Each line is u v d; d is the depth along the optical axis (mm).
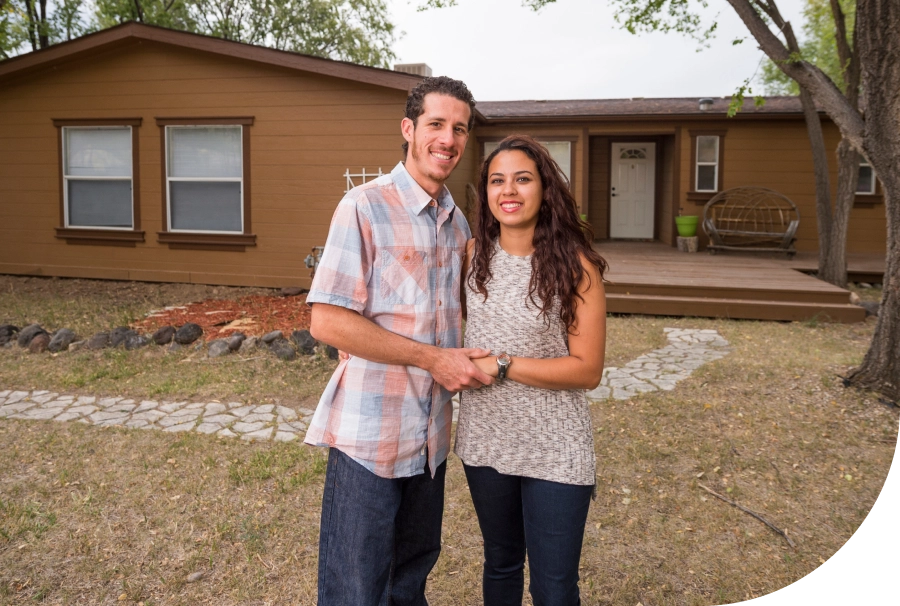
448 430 1985
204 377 5406
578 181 12547
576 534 1806
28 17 16094
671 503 3357
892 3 4531
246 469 3684
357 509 1790
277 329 7020
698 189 12469
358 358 1809
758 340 6809
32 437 4160
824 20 19359
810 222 12016
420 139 1801
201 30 22578
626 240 14711
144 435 4191
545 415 1802
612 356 6254
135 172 9930
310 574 2723
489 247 1874
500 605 1988
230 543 2947
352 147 9250
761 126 12055
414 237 1811
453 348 1866
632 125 12391
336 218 1767
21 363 5848
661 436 4215
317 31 23391
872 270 9891
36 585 2617
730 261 10453
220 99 9555
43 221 10359
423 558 2082
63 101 10031
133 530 3029
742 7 5602
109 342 6332
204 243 9859
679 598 2592
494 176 1772
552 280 1741
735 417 4504
